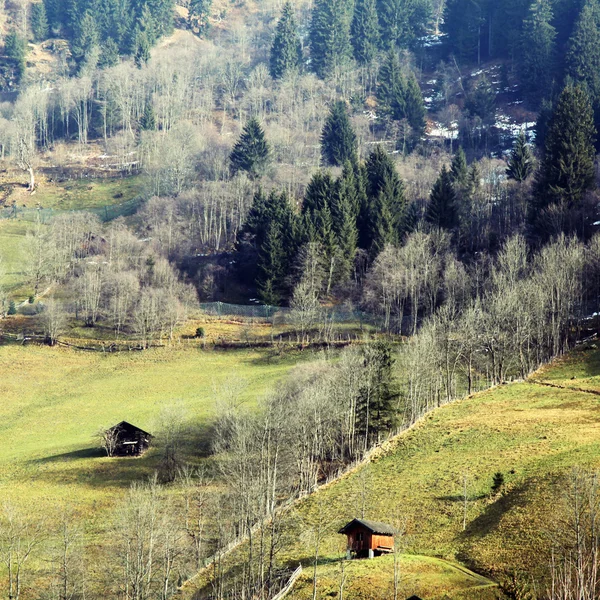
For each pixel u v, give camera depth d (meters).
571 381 148.00
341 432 135.88
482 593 83.44
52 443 151.38
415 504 106.94
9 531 108.88
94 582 100.94
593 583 77.25
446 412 140.12
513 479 106.75
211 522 114.56
